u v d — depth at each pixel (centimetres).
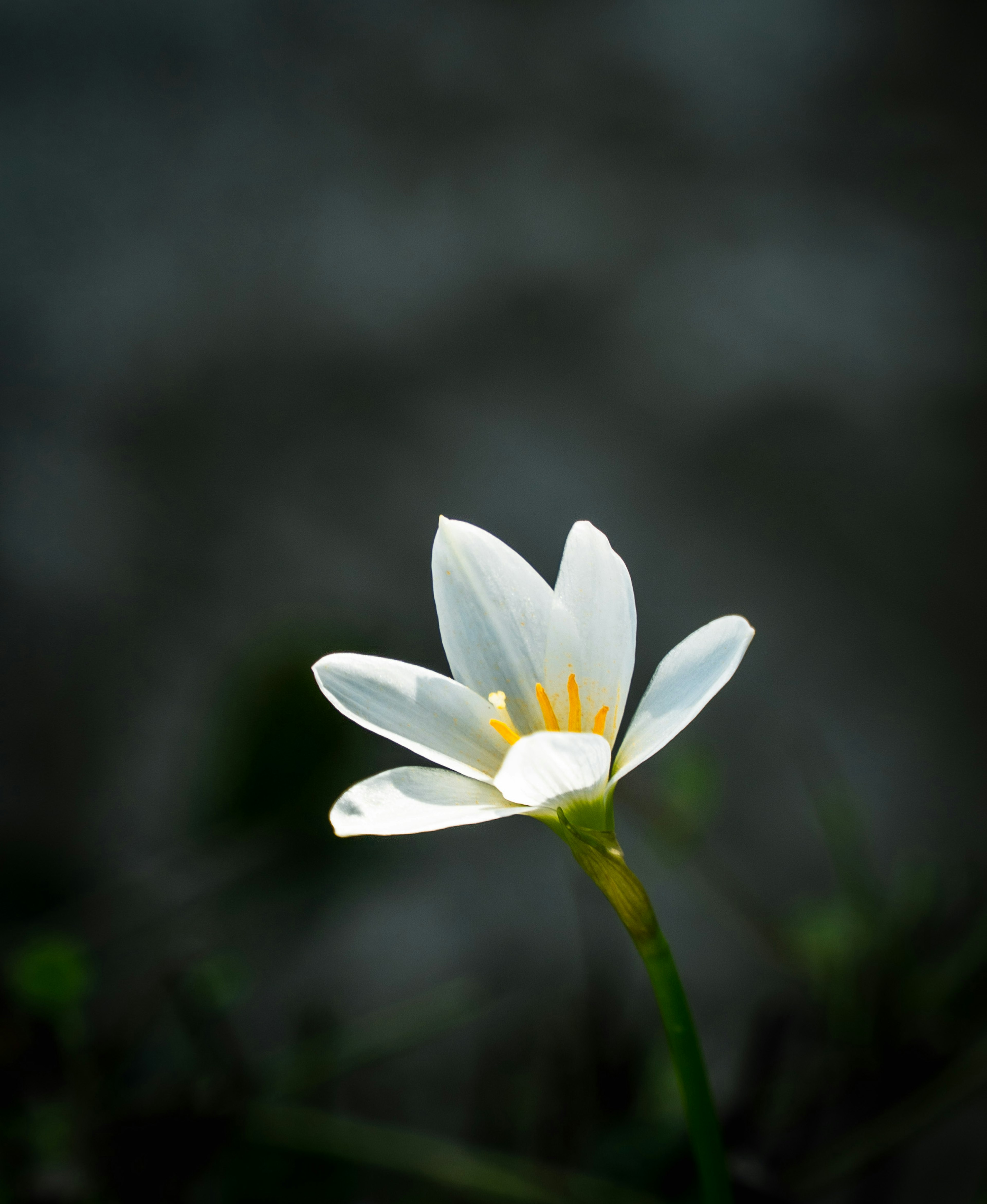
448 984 77
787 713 92
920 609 96
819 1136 59
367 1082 68
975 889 61
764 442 100
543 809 52
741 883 84
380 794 52
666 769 64
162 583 91
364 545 95
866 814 88
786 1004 62
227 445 97
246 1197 59
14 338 97
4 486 92
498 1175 57
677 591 95
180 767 84
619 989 64
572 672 53
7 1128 59
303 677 62
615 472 98
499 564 54
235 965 62
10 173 101
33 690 87
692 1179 57
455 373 101
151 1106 58
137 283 100
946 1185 70
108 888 64
